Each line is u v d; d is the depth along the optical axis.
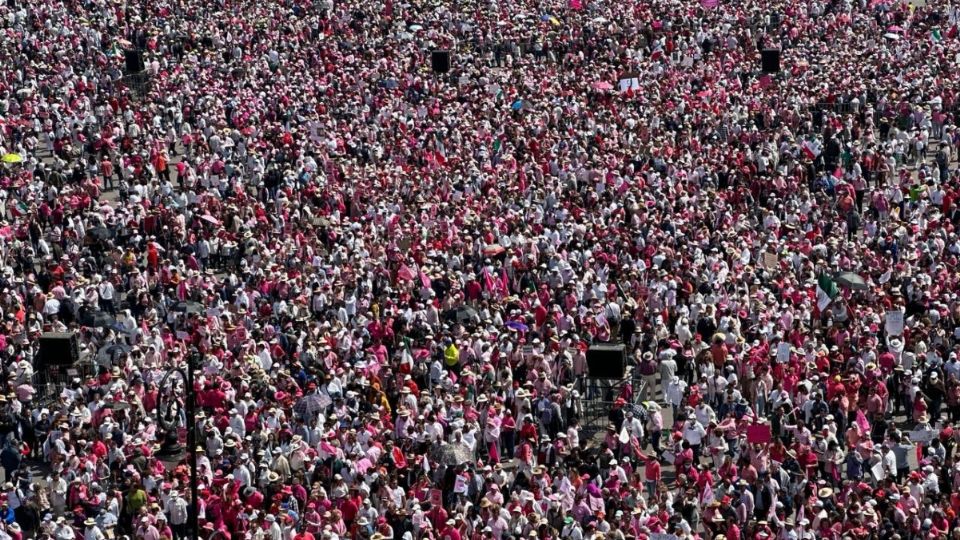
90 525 190.50
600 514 192.75
